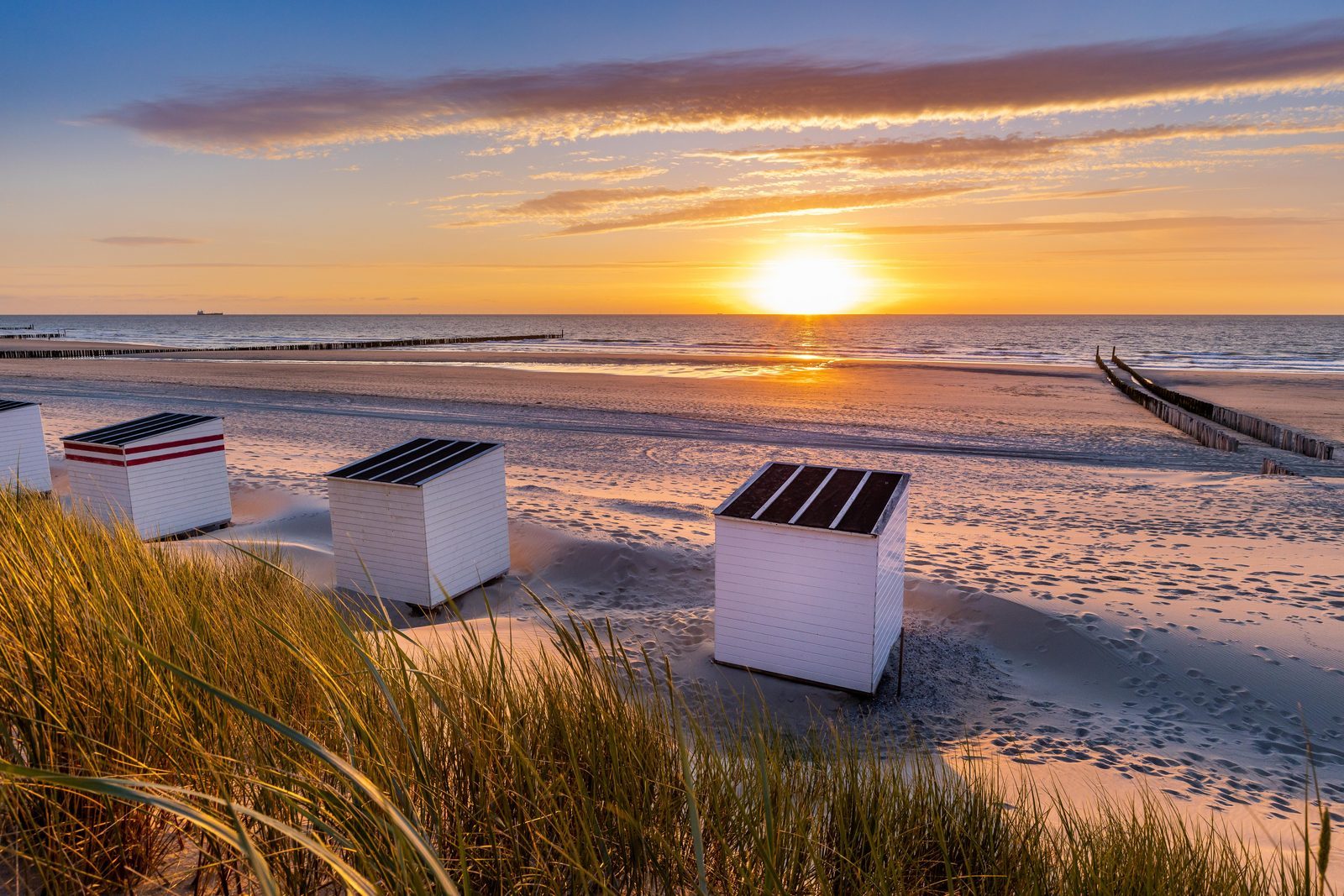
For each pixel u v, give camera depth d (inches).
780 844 82.7
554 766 82.5
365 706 84.5
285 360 2358.5
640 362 2341.3
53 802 61.6
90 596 93.7
